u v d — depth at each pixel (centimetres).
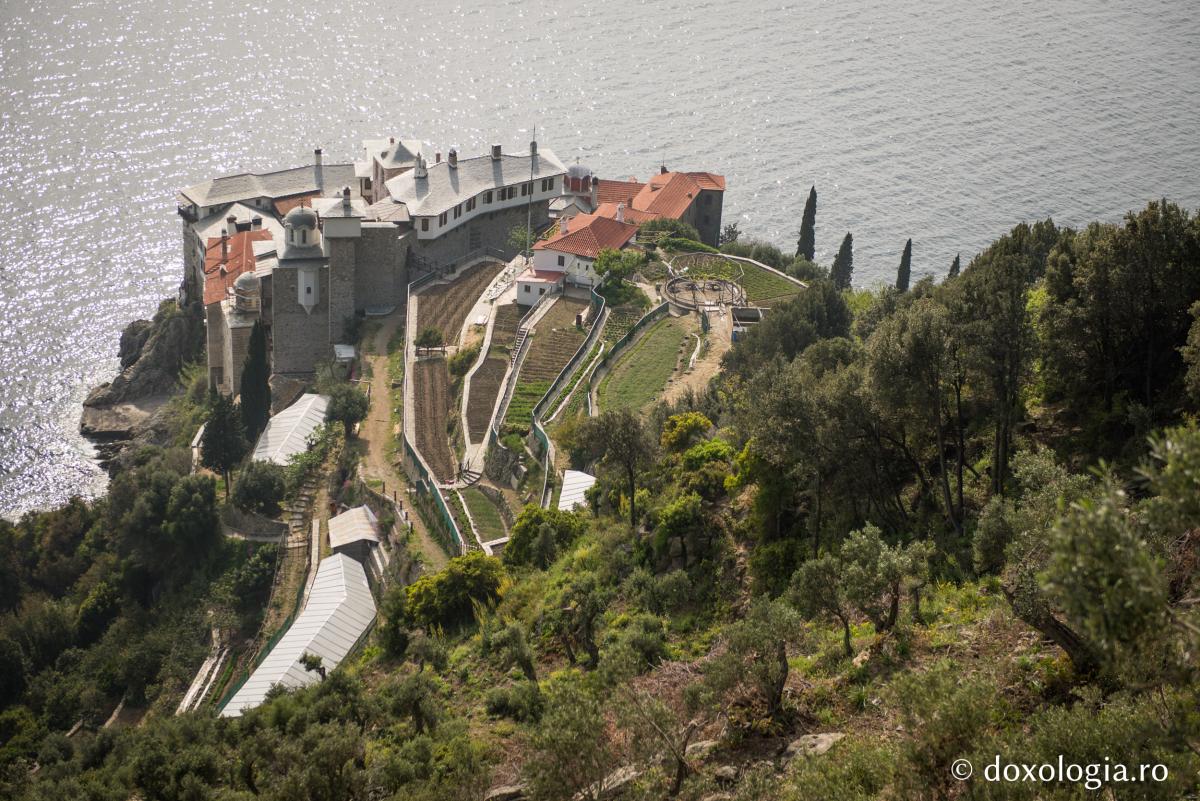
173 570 13250
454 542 11200
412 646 8212
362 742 6341
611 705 5138
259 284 16712
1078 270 7400
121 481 14588
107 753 9588
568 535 9350
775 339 11981
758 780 4672
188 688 11588
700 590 7419
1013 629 5356
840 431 6888
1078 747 4016
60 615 13175
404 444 13538
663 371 13475
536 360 14500
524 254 18000
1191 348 6322
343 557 11850
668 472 8962
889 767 4384
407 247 17550
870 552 5653
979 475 7144
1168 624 2984
